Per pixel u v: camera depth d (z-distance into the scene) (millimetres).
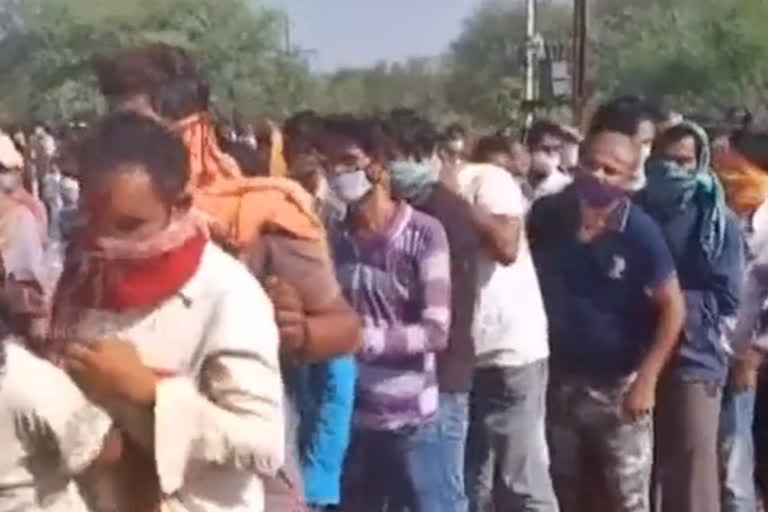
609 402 8734
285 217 5293
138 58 5266
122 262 4414
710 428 9336
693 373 9250
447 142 11672
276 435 4434
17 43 73562
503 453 9516
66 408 4355
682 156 9219
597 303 8688
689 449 9320
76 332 4461
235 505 4445
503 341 9375
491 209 9188
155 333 4434
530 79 43031
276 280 5219
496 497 9578
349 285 7984
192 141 5332
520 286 9375
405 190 8367
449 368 8289
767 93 77500
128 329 4438
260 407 4406
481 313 9352
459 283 8344
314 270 5312
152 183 4410
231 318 4414
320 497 7211
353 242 8031
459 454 8352
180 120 5289
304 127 9578
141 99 5230
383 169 8125
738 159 10375
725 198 10016
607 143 8648
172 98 5270
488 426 9477
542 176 13930
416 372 8023
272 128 10469
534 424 9500
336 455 7250
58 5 73375
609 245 8617
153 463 4414
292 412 6664
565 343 8750
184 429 4355
